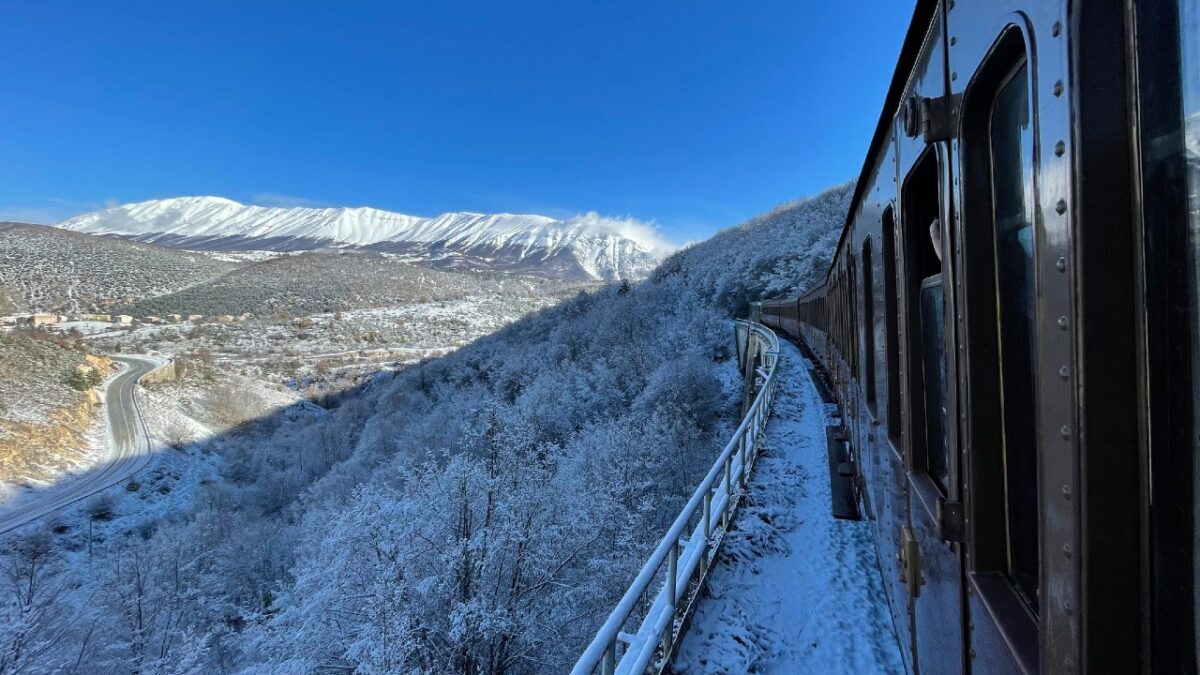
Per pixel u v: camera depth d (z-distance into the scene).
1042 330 1.08
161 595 21.11
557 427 28.66
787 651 3.99
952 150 1.62
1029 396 1.34
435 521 11.81
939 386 2.06
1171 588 0.82
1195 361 0.77
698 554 4.51
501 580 12.27
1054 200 1.01
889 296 2.96
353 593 11.27
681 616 4.30
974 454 1.52
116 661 18.08
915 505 2.31
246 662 18.58
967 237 1.50
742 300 47.72
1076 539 0.93
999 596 1.43
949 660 1.88
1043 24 1.03
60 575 21.31
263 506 43.91
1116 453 0.88
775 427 10.02
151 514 44.00
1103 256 0.88
